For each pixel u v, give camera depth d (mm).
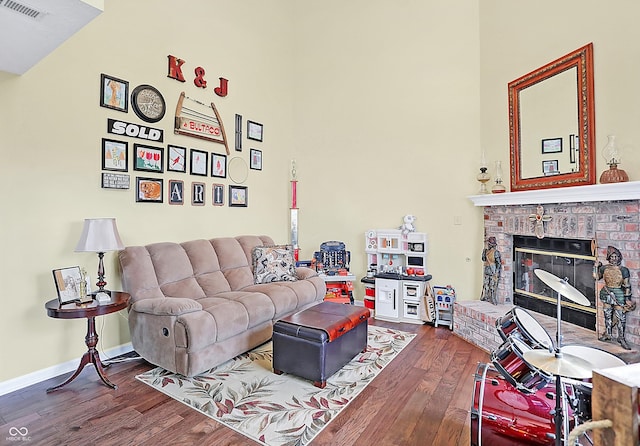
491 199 3635
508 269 3625
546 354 1417
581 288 2953
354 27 4832
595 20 2736
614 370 862
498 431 1632
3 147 2490
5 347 2492
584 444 1472
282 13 5133
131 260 3020
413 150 4438
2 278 2488
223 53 4219
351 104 4863
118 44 3166
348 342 2836
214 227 4125
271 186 4984
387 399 2346
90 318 2547
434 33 4305
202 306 2949
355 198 4844
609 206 2594
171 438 1927
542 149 3234
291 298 3545
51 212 2740
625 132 2529
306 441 1904
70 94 2846
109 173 3105
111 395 2396
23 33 1929
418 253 4203
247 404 2277
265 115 4859
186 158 3793
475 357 3064
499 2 3736
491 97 3869
